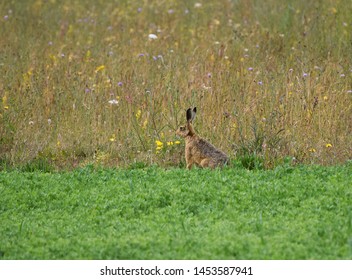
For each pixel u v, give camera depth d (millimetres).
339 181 32281
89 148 39750
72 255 26000
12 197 31688
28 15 61844
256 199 30438
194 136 36938
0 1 64562
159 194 31109
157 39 52656
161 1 63594
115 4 64500
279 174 33469
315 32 52250
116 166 37688
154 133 39719
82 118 41406
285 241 26078
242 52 49875
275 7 57031
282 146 37531
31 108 42438
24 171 37062
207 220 28344
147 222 28484
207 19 58469
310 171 33625
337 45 49875
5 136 40406
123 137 40188
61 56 49438
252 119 39250
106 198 31312
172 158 38562
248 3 59688
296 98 41250
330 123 39688
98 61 48625
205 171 34156
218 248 25578
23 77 45688
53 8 64062
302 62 46031
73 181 33719
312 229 26984
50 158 39062
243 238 26375
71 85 44656
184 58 48312
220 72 44781
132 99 42031
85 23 58781
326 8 55938
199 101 41750
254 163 36094
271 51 50031
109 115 41625
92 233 27812
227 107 41219
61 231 28078
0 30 56906
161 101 41938
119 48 51625
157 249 25938
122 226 28297
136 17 60125
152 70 46188
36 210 30578
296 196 30516
